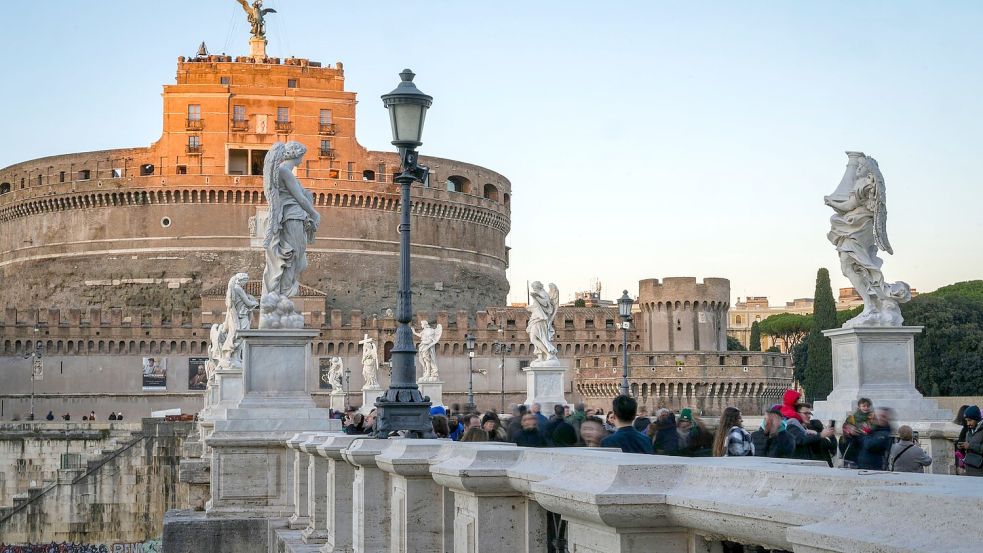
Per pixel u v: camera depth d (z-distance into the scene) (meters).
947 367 89.81
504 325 138.12
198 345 130.62
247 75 145.12
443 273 150.75
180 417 103.50
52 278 144.00
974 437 12.69
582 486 6.23
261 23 153.12
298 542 15.68
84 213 143.62
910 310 90.69
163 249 140.62
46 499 77.62
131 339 128.50
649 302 141.88
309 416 19.48
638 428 17.12
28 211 147.50
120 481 78.50
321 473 16.19
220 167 142.38
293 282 20.23
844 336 18.22
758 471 5.25
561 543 7.83
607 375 129.62
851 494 4.47
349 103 147.00
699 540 5.82
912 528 3.83
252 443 19.23
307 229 20.39
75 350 127.44
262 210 140.88
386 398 16.05
